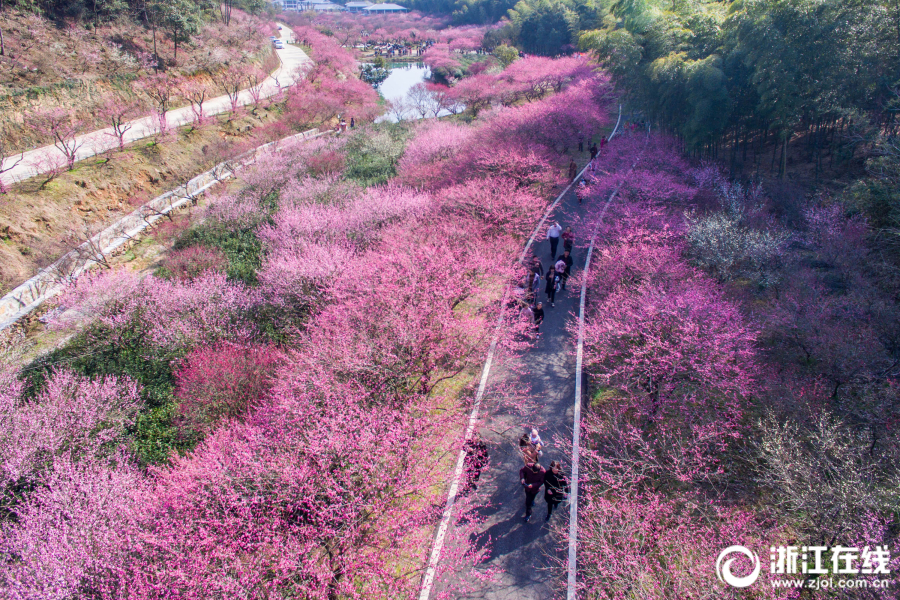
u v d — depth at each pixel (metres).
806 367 12.99
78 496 9.78
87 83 33.34
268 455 9.54
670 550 8.50
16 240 21.81
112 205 26.86
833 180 21.47
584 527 9.45
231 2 63.69
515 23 79.12
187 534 8.41
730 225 17.52
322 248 17.59
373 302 13.72
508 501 10.66
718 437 11.03
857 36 20.19
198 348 15.03
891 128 20.17
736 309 13.30
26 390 15.07
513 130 28.47
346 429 9.84
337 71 60.72
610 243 19.17
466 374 14.31
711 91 24.27
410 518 9.45
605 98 42.81
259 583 7.91
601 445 11.71
